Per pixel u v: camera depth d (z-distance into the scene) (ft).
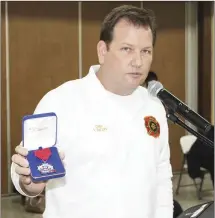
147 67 4.57
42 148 4.04
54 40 18.93
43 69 18.78
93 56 19.77
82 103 4.77
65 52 19.20
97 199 4.62
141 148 4.89
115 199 4.65
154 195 5.01
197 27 21.84
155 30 4.73
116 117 4.83
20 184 4.27
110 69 4.61
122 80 4.57
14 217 15.30
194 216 3.96
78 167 4.65
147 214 4.83
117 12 4.58
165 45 21.43
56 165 3.98
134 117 4.93
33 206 15.75
